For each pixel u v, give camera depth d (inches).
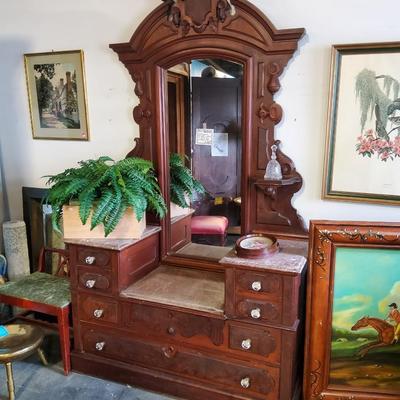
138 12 90.0
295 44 76.4
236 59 81.6
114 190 80.5
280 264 71.6
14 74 107.2
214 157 88.8
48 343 104.5
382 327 73.1
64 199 82.9
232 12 79.4
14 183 115.6
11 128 111.7
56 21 98.6
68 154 105.8
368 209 79.1
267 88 80.4
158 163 92.0
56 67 101.0
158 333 82.6
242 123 83.8
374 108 74.4
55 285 97.0
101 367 89.6
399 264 70.9
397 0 70.8
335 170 79.2
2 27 105.2
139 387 86.5
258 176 84.3
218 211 90.7
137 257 87.7
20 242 111.8
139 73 89.9
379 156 75.7
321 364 76.0
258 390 76.4
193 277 89.8
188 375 82.0
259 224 86.9
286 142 82.6
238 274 73.2
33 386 87.8
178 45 84.9
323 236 72.2
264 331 73.6
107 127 98.8
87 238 85.5
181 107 89.1
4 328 85.0
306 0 76.5
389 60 72.1
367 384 75.8
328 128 77.9
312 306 74.6
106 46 94.5
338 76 75.7
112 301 85.4
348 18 74.4
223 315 75.5
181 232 94.6
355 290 73.0
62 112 103.3
